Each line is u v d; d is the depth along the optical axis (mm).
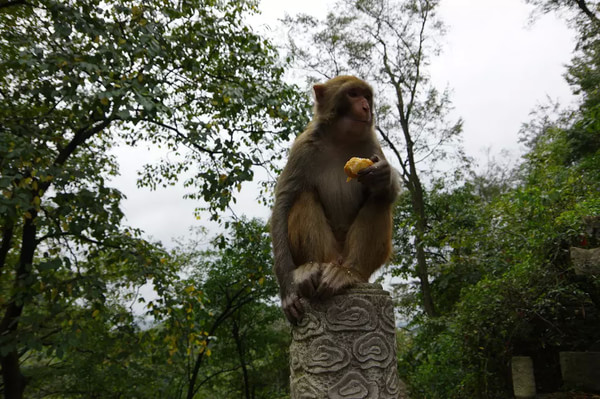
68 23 8195
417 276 17484
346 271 3074
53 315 8648
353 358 2863
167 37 9969
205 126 9930
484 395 7984
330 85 4035
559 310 7676
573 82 16781
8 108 9430
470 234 9133
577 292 7027
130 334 10484
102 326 12312
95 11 8680
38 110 10086
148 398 14656
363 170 3205
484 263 9414
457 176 18188
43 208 8828
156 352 12281
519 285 7609
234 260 17719
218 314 20047
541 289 7352
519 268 7641
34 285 8734
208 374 24531
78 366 12773
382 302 3010
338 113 3902
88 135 10680
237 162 9828
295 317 3037
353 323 2900
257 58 11297
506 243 8703
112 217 8977
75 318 9086
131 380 14117
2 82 10156
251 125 11461
